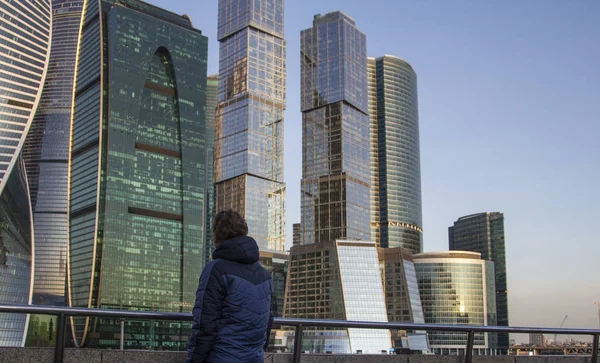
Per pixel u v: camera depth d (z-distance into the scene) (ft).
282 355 40.47
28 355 34.30
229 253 27.14
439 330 45.60
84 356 35.88
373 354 43.19
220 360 26.16
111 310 36.42
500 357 47.47
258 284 27.37
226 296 26.61
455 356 45.96
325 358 41.78
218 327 26.27
